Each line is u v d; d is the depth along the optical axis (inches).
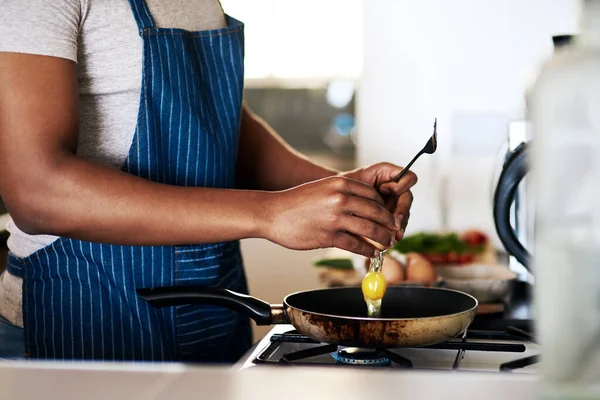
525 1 114.9
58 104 38.0
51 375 22.3
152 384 21.3
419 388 20.2
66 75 38.7
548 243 16.8
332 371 22.0
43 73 37.7
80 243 43.9
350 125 176.6
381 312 43.5
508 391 19.8
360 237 39.5
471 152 118.0
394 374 21.7
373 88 121.3
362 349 38.2
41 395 20.5
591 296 16.6
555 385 17.1
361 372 21.7
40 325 44.9
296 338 39.7
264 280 102.4
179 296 40.9
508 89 116.9
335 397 19.5
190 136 46.3
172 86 45.1
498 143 116.9
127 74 43.9
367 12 120.0
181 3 47.2
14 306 45.7
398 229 39.0
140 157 44.6
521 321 44.5
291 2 159.9
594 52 16.1
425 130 120.1
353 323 35.2
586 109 16.0
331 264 77.9
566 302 16.8
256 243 113.0
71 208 37.6
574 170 16.3
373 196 38.4
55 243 43.9
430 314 42.6
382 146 122.0
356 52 160.9
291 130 178.7
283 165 57.7
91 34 42.7
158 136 45.2
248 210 38.1
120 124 44.3
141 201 37.9
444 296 42.4
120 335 44.8
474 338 40.8
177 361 46.3
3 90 37.0
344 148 177.0
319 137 177.9
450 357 38.4
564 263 16.7
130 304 44.8
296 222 37.7
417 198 120.3
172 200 38.2
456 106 118.7
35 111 37.2
